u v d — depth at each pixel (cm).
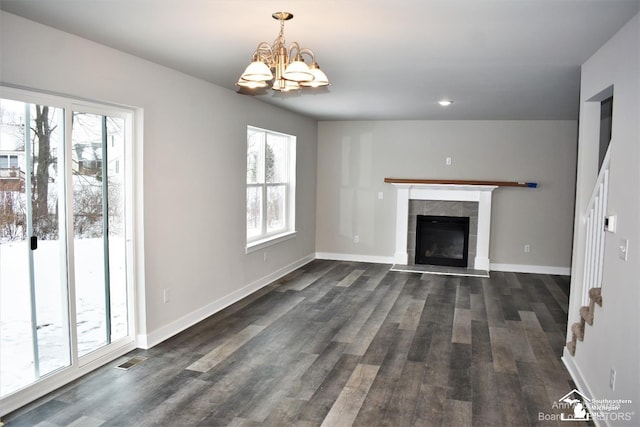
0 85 277
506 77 420
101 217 362
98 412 293
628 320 244
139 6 257
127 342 390
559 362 382
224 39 319
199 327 454
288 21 278
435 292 603
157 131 399
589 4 240
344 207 804
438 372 360
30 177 299
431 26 282
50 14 272
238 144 536
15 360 296
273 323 470
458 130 748
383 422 287
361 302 551
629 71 261
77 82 318
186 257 449
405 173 773
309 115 721
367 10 257
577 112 620
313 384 336
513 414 298
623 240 255
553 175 720
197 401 309
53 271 318
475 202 739
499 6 247
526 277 698
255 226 627
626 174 257
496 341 429
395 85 464
